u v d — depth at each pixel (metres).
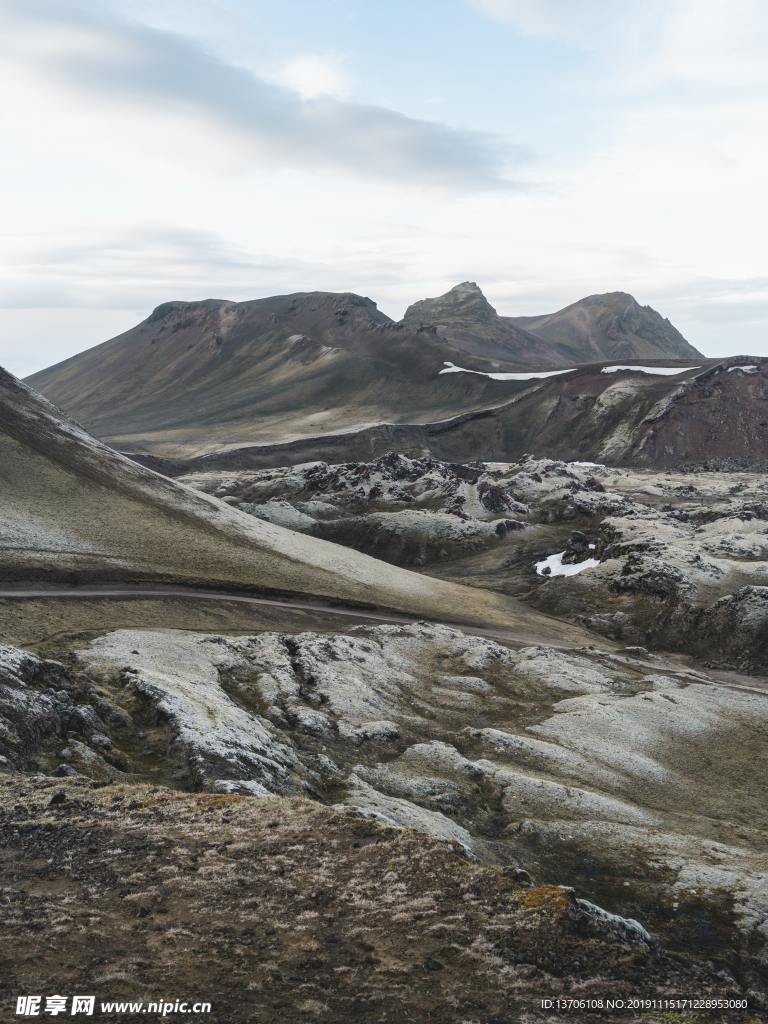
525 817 61.75
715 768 81.94
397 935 26.14
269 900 27.91
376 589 148.12
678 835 61.78
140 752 54.75
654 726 90.06
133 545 125.62
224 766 52.06
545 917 27.75
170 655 80.62
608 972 25.20
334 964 23.94
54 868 29.11
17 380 179.38
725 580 165.25
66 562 108.81
